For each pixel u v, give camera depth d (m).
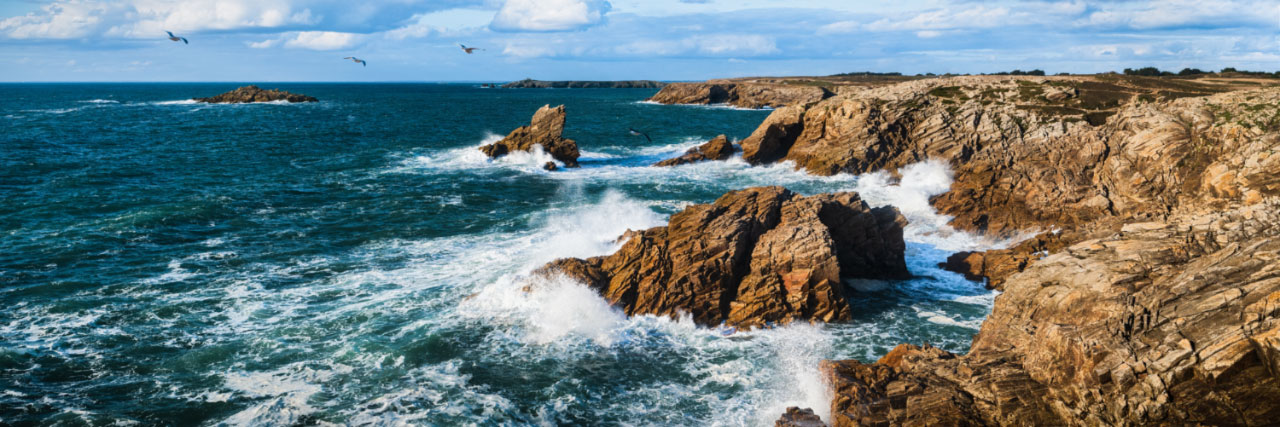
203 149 70.31
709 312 26.27
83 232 36.00
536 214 43.47
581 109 154.88
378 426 19.06
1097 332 17.05
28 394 20.38
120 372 21.89
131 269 31.06
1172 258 20.31
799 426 18.16
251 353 23.28
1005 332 20.25
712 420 19.78
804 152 61.44
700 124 114.69
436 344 24.03
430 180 54.78
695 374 22.52
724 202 31.84
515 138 65.50
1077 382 16.39
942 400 17.52
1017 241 38.53
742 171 60.47
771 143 64.31
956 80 72.69
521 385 21.61
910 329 26.12
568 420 19.75
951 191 46.06
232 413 19.70
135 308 26.73
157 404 20.09
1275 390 14.38
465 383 21.58
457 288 29.30
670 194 51.09
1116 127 49.03
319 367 22.42
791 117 63.84
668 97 189.75
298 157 66.31
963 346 24.62
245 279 30.33
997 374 18.09
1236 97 45.03
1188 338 15.84
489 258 33.66
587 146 80.25
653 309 26.42
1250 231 20.81
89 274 30.22
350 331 25.02
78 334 24.34
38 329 24.62
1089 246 22.27
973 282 31.73
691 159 65.00
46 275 29.89
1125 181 43.12
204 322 25.66
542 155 63.38
